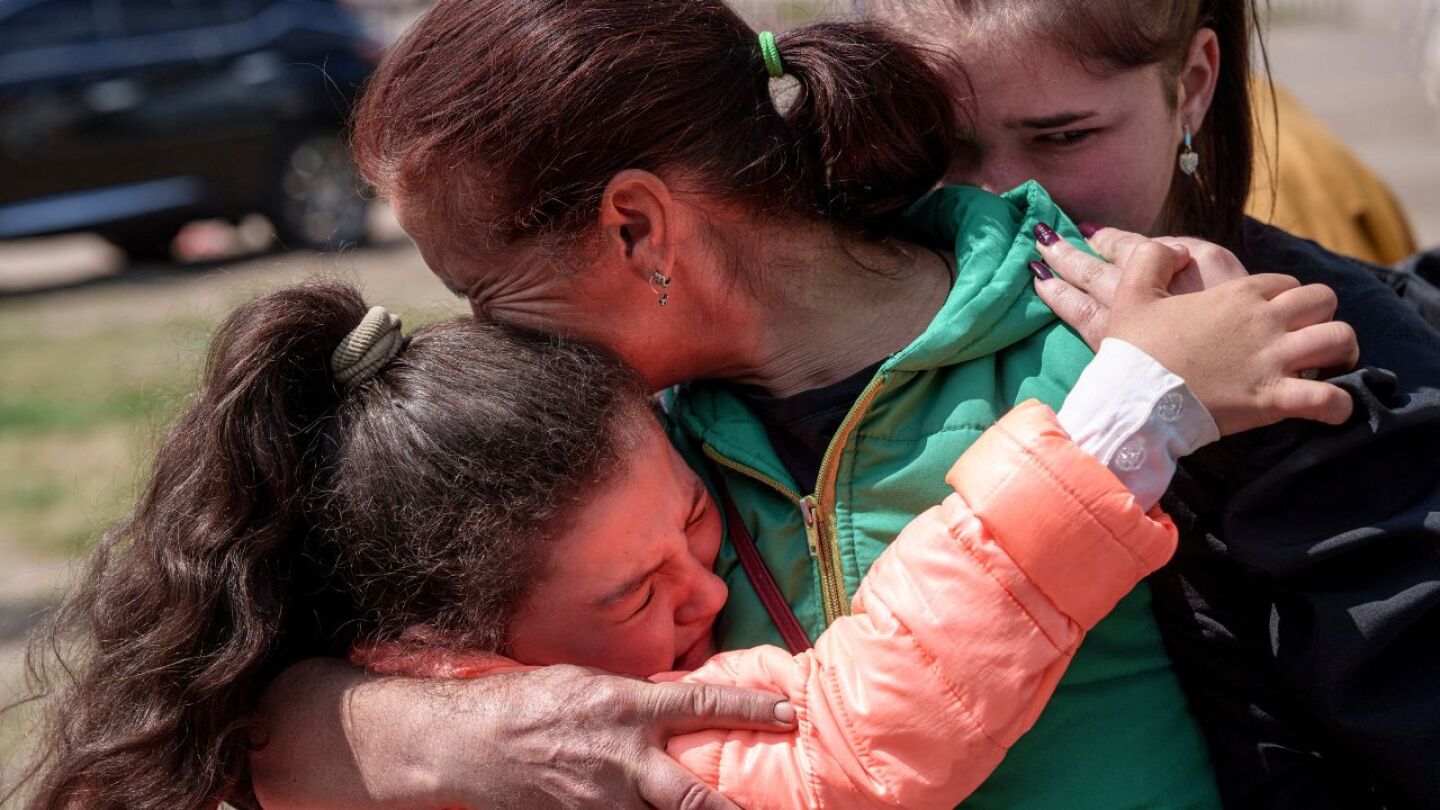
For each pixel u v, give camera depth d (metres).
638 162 1.55
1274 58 12.84
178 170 8.96
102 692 1.64
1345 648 1.45
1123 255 1.65
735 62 1.63
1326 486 1.49
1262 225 1.99
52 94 8.54
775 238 1.67
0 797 2.00
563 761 1.44
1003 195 1.76
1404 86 11.12
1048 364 1.59
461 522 1.51
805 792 1.42
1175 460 1.45
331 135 9.39
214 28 9.08
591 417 1.52
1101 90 1.76
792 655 1.56
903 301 1.70
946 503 1.46
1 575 4.34
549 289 1.59
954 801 1.41
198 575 1.60
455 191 1.56
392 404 1.55
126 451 5.56
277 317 1.64
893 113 1.67
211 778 1.59
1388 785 1.52
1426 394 1.50
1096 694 1.59
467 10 1.54
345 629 1.67
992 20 1.74
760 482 1.68
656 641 1.59
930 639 1.40
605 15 1.54
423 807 1.51
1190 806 1.60
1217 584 1.57
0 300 8.81
